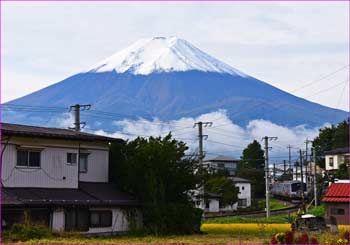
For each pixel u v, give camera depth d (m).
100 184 44.59
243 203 106.94
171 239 37.69
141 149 44.66
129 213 43.03
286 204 101.69
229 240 36.91
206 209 88.50
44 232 34.78
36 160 40.16
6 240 32.91
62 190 41.03
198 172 45.88
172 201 44.84
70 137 41.91
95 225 40.72
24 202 36.06
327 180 93.06
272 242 27.36
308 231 43.00
